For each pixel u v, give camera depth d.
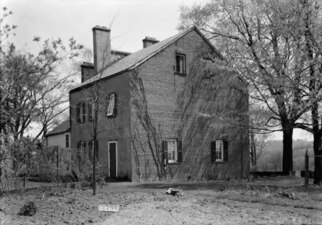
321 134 17.25
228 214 9.70
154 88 21.70
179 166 22.20
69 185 15.59
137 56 23.94
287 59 15.81
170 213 9.88
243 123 19.69
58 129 31.16
